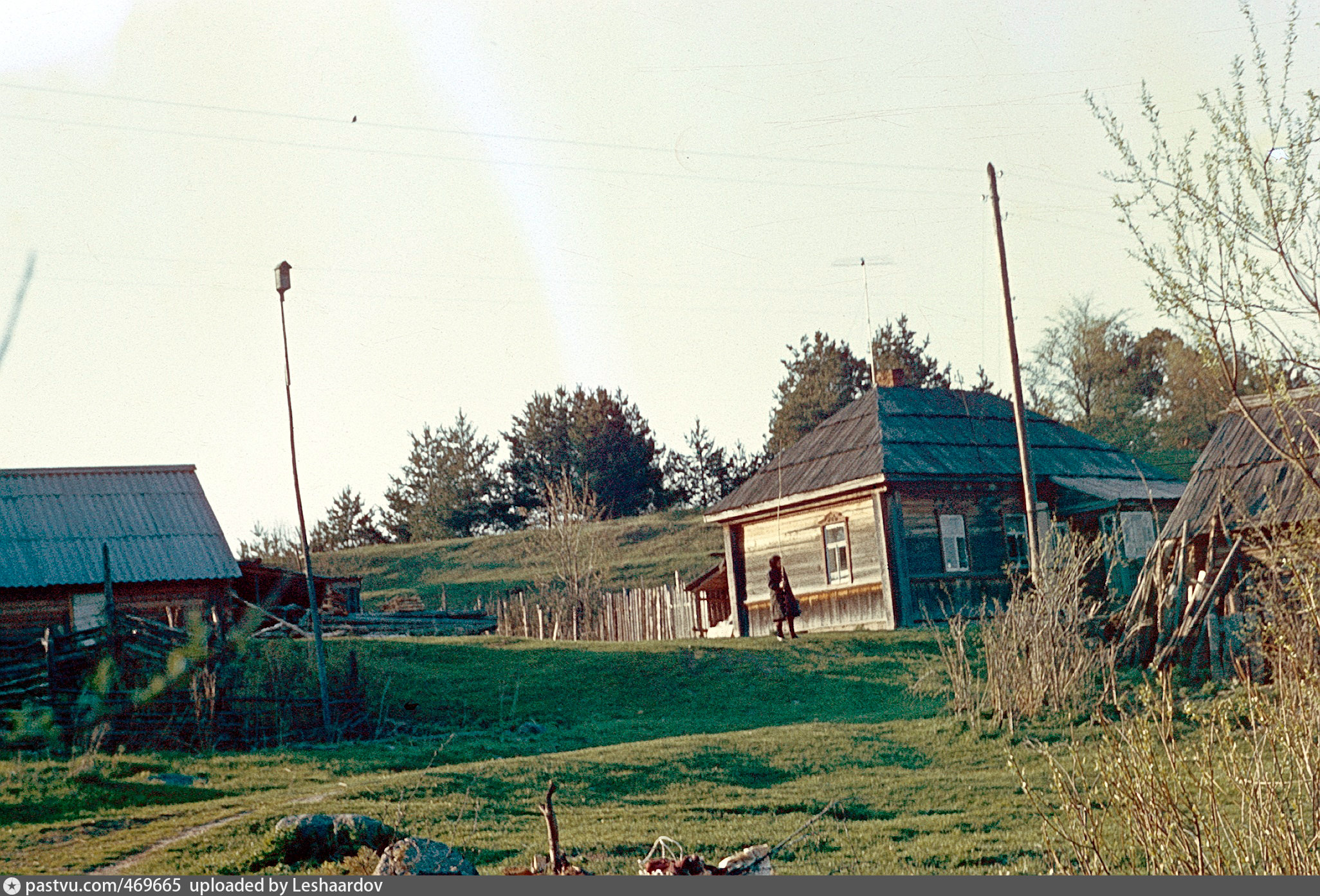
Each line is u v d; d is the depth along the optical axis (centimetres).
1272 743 822
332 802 1482
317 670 2664
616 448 8350
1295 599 1012
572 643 3356
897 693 2547
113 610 2403
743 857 1016
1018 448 3850
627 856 1238
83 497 3547
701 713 2566
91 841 1323
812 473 3731
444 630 4403
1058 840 1183
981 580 3481
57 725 2173
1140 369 7319
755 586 3869
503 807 1495
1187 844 814
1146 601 2430
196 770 1900
